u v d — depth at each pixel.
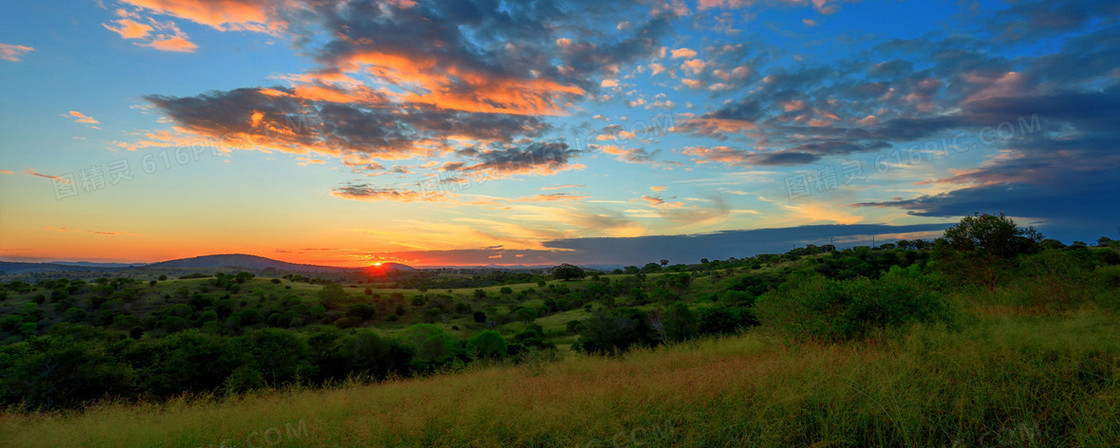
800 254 117.31
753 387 6.45
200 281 111.44
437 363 31.23
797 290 11.74
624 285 107.06
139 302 89.94
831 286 10.91
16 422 8.27
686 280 92.44
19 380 16.75
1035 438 4.66
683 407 5.91
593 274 139.25
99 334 62.31
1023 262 16.39
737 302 41.25
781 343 10.92
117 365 19.80
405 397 8.54
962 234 21.06
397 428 6.09
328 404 8.39
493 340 35.06
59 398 17.44
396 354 33.31
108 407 9.70
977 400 5.39
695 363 10.34
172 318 71.56
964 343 8.04
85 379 18.12
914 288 10.69
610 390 6.97
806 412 5.55
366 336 30.78
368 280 161.88
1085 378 6.11
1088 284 13.66
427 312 88.94
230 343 24.02
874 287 10.49
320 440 5.95
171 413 8.73
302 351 27.95
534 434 5.62
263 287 110.25
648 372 9.34
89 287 96.62
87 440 6.96
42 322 69.31
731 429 5.21
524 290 113.19
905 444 4.80
